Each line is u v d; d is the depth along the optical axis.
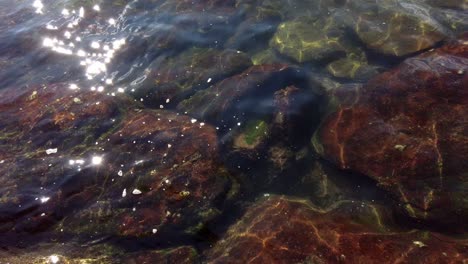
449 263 3.17
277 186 3.54
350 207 3.42
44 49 4.22
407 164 3.42
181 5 4.46
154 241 3.38
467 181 3.33
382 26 4.05
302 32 4.15
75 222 3.43
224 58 4.04
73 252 3.36
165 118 3.78
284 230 3.33
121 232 3.40
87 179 3.55
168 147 3.64
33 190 3.53
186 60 4.07
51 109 3.85
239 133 3.68
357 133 3.56
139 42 4.20
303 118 3.71
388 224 3.34
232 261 3.26
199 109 3.81
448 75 3.63
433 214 3.32
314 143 3.62
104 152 3.65
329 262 3.21
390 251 3.22
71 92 3.93
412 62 3.75
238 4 4.41
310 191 3.51
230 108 3.77
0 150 3.69
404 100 3.60
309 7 4.32
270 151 3.63
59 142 3.71
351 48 4.01
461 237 3.26
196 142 3.65
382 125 3.55
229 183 3.53
